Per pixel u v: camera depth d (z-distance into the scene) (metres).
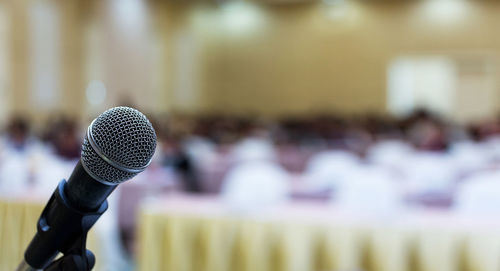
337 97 13.55
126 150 0.48
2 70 7.55
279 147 6.80
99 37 9.76
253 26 14.18
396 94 13.58
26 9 7.83
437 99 13.34
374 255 2.06
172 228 2.27
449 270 2.01
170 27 13.01
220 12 14.44
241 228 2.20
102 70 9.84
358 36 13.41
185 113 13.26
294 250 2.14
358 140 7.36
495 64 12.46
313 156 5.93
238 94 14.27
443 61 13.28
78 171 0.50
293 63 13.91
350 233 2.09
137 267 2.48
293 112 13.89
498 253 1.96
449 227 2.04
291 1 13.78
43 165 3.47
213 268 2.21
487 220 2.19
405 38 13.05
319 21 13.71
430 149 4.90
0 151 4.50
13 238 1.39
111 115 0.50
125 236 2.71
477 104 12.96
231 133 8.52
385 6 13.20
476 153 5.33
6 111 7.53
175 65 13.22
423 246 2.03
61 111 8.52
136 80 11.27
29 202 1.40
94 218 0.53
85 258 0.53
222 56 14.37
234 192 2.55
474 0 12.55
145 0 11.62
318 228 2.12
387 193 2.47
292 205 2.54
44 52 8.23
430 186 3.26
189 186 4.52
